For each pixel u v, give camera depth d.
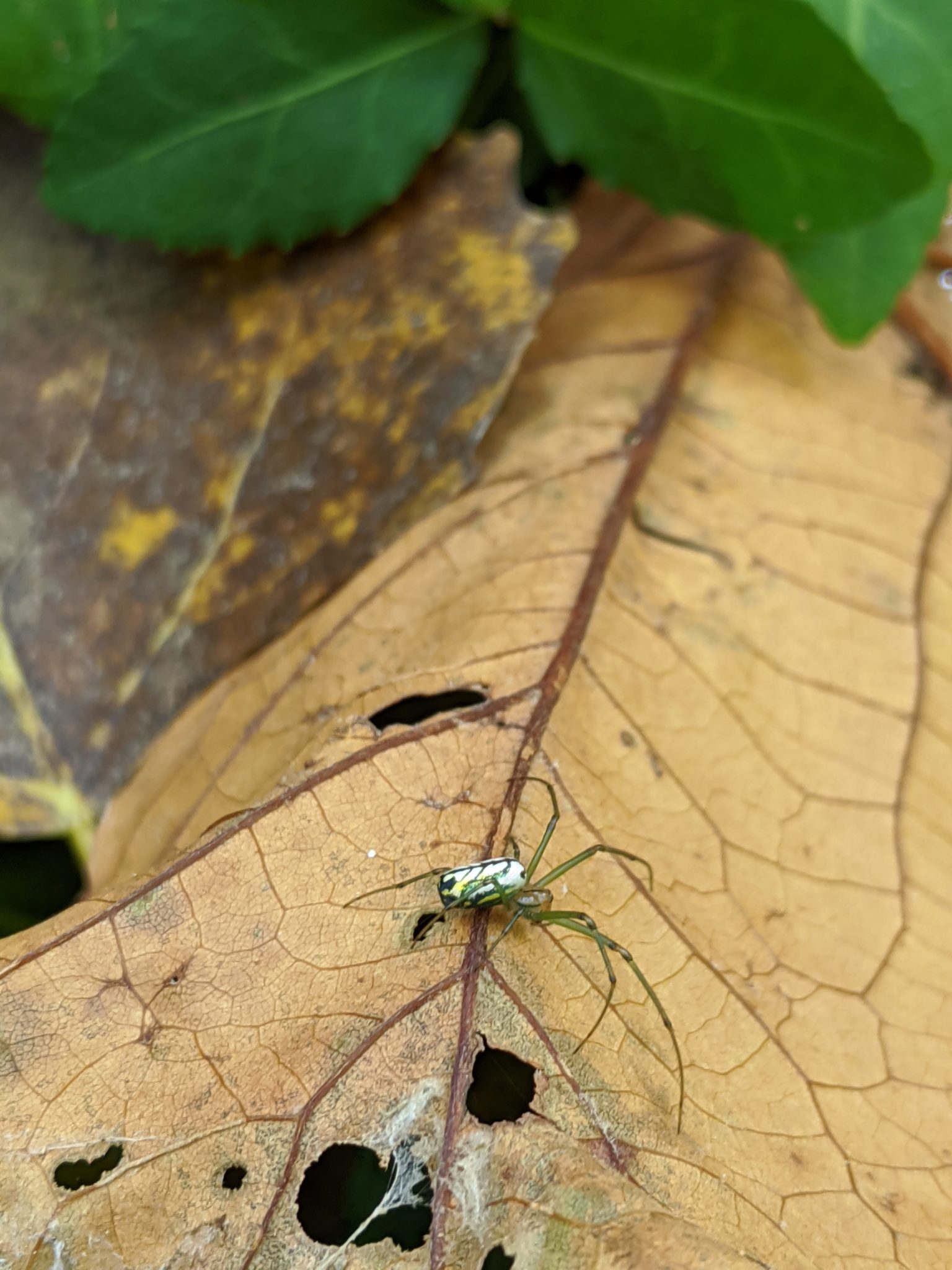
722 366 0.09
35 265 0.09
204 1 0.08
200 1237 0.06
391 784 0.07
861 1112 0.07
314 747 0.07
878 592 0.09
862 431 0.09
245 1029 0.06
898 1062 0.07
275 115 0.08
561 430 0.09
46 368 0.09
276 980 0.06
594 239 0.10
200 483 0.08
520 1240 0.06
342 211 0.09
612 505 0.08
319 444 0.09
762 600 0.08
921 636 0.08
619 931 0.07
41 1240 0.06
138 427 0.09
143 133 0.08
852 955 0.07
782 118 0.08
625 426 0.09
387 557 0.08
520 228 0.09
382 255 0.09
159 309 0.09
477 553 0.08
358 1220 0.06
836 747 0.08
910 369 0.10
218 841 0.07
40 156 0.09
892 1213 0.06
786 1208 0.06
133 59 0.08
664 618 0.08
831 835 0.08
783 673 0.08
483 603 0.08
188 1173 0.06
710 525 0.09
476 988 0.06
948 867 0.08
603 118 0.09
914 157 0.08
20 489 0.08
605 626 0.08
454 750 0.07
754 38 0.08
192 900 0.06
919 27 0.08
